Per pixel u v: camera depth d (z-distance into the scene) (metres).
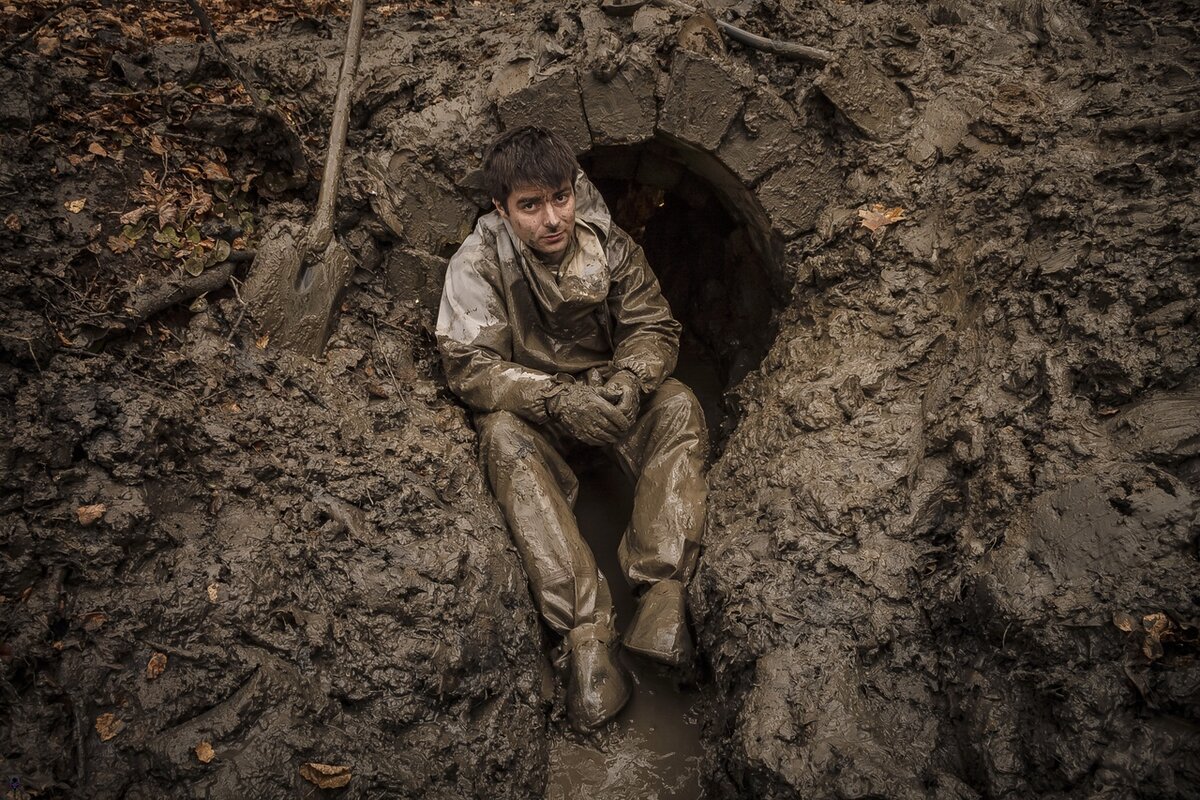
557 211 3.40
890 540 2.98
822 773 2.55
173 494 2.87
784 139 3.91
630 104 3.79
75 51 3.58
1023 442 2.88
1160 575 2.42
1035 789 2.39
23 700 2.40
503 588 3.17
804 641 2.85
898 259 3.65
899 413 3.30
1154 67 3.70
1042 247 3.26
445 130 3.77
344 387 3.46
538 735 3.07
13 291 2.91
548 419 3.54
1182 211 3.03
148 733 2.46
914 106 3.89
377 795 2.63
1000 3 4.15
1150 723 2.29
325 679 2.78
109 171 3.32
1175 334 2.83
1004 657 2.56
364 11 3.90
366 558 3.02
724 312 4.91
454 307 3.61
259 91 3.78
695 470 3.58
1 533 2.53
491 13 4.30
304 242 3.46
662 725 3.15
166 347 3.22
